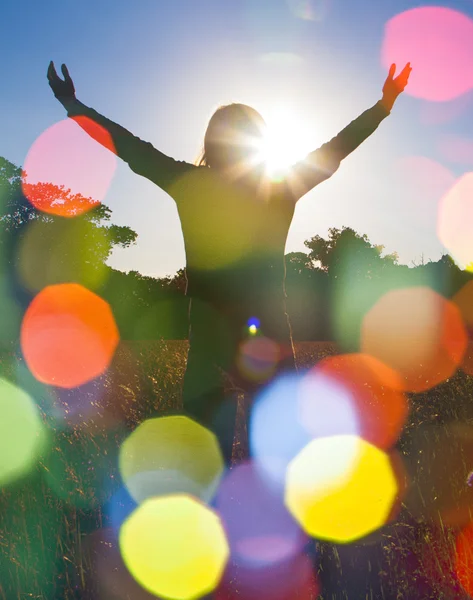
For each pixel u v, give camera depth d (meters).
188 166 3.90
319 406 6.20
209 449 3.89
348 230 108.81
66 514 4.07
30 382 8.95
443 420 6.66
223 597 3.11
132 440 5.80
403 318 37.81
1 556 3.43
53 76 4.10
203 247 3.86
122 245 86.25
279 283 3.91
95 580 3.25
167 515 3.85
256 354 3.81
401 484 4.41
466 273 58.09
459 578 3.04
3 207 83.44
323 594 3.11
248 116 3.94
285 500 3.84
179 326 37.16
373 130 4.02
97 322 52.56
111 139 3.97
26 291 79.88
